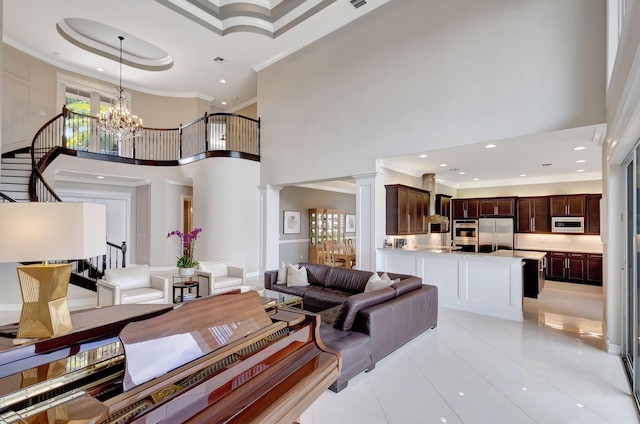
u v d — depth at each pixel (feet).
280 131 23.59
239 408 3.88
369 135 18.33
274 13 19.27
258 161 25.05
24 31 20.21
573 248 24.53
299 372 4.99
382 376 9.23
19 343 4.10
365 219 18.66
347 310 9.39
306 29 19.66
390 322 10.16
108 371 3.86
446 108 15.34
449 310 16.03
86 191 26.84
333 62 20.21
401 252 17.83
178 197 28.22
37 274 4.35
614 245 10.89
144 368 3.59
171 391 3.70
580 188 24.35
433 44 15.83
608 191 11.02
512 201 26.61
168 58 25.16
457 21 15.08
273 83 24.09
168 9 17.76
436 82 15.69
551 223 24.94
